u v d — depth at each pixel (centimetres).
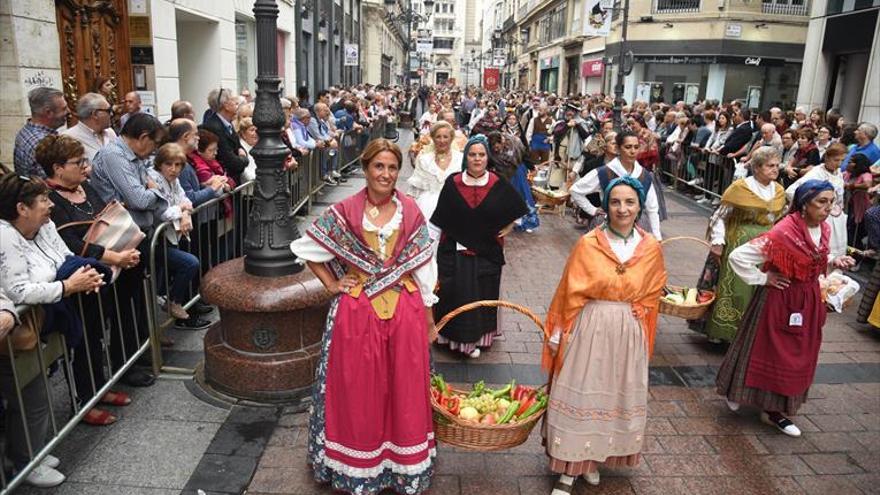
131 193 419
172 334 503
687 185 1341
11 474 316
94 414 369
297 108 970
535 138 1352
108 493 312
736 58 2512
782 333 376
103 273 341
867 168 796
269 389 399
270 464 340
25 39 555
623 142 497
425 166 522
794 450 375
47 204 310
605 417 306
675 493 331
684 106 1577
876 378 473
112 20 760
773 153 451
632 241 310
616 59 2756
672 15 2608
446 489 328
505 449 339
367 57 4212
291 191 868
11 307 276
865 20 1440
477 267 465
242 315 397
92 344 376
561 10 4031
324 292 399
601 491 330
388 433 306
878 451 377
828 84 1622
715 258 511
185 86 1166
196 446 353
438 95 2856
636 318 306
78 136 484
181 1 937
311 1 2247
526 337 531
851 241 802
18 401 294
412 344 298
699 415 412
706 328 502
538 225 960
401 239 300
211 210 530
